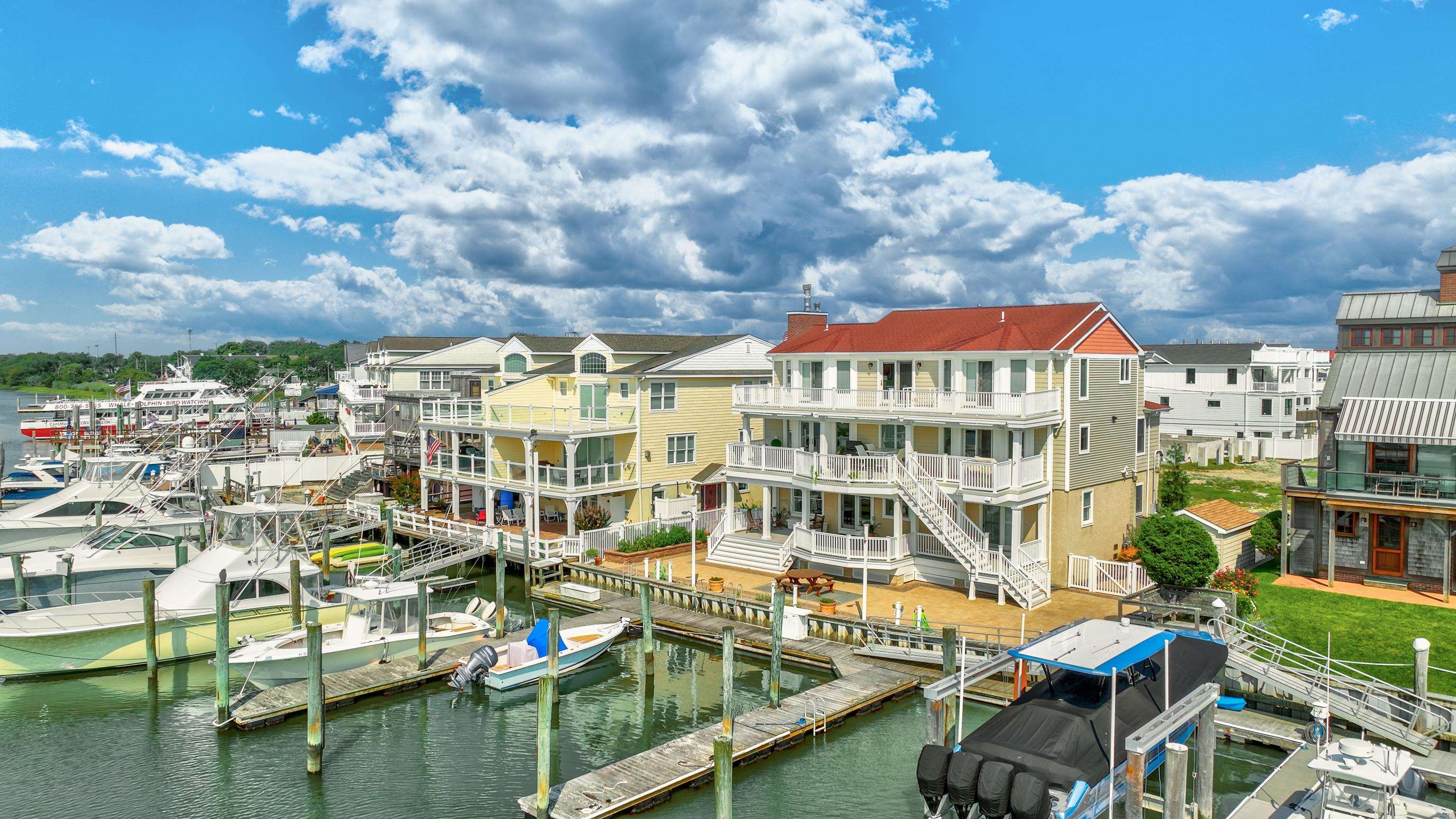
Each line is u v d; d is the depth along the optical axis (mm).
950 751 17281
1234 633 24141
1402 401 30375
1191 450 55781
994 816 16031
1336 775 15938
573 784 19797
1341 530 31000
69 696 26078
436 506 50031
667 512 43000
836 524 36906
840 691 24703
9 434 93875
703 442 46844
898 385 35500
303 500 50531
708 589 33312
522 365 52062
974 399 32281
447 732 23766
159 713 24875
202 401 74688
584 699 26234
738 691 26625
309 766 21203
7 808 19500
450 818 19156
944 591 32906
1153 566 28812
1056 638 19297
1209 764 17766
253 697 25234
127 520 38656
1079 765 16656
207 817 19203
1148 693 19203
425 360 65375
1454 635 25188
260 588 29984
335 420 91375
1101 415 35219
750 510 40125
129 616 28156
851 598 32188
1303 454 56781
